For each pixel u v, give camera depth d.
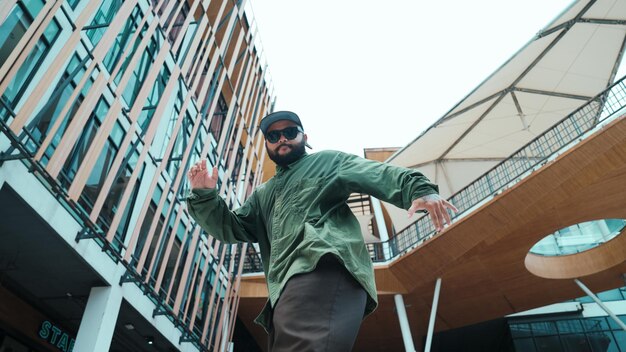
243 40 26.62
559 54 20.25
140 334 16.83
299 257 1.97
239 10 24.97
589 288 22.12
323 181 2.28
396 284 21.33
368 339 26.53
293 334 1.75
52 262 13.16
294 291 1.85
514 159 18.17
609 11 18.17
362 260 2.07
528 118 23.17
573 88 21.61
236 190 23.62
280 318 1.83
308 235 1.99
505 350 28.09
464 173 25.30
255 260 25.89
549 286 21.78
